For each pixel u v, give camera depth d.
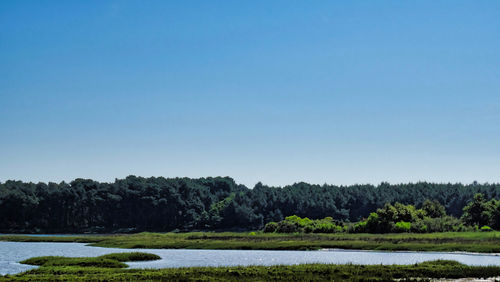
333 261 80.38
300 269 54.81
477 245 100.44
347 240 120.69
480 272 53.84
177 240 135.00
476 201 145.25
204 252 105.19
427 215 152.38
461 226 134.75
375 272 53.06
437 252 98.62
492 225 136.88
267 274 51.28
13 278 47.62
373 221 139.75
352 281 47.62
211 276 50.06
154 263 76.19
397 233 133.75
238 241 128.75
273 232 153.00
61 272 55.91
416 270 54.22
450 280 49.81
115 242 129.12
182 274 50.56
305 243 115.12
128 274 50.91
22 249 112.44
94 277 49.09
